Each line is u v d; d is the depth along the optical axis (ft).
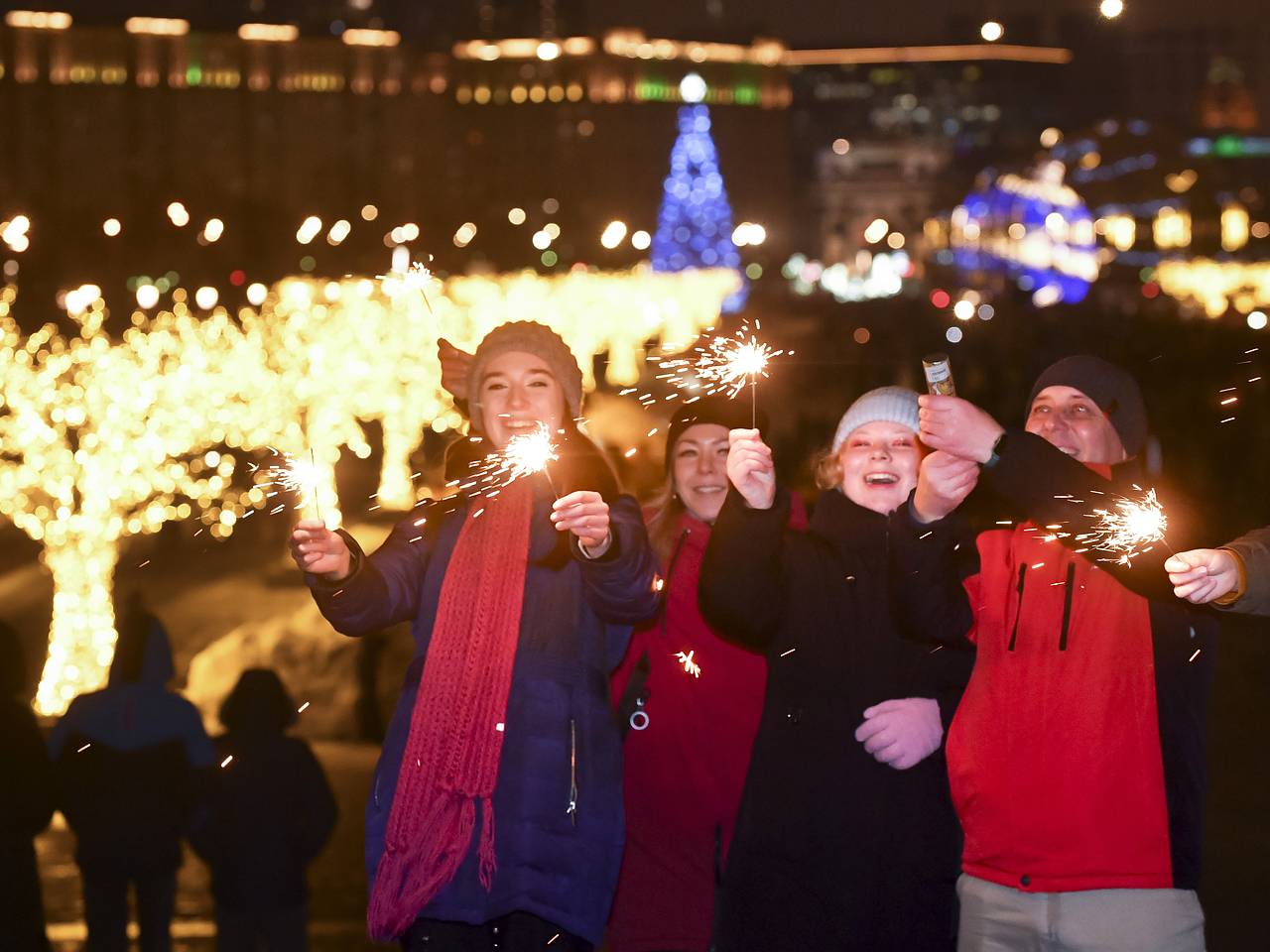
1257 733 31.45
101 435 52.75
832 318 155.33
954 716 13.60
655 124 310.24
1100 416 14.52
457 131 293.02
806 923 13.84
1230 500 60.80
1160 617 13.05
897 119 562.25
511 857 13.23
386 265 197.57
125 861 19.61
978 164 485.97
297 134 276.21
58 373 61.36
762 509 13.75
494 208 260.62
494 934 13.20
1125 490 12.20
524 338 14.56
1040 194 337.11
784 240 331.16
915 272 364.17
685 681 15.58
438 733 13.29
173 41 265.13
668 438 16.55
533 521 14.03
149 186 261.65
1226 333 111.14
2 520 67.82
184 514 60.90
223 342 77.61
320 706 35.22
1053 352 101.55
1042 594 13.35
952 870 13.99
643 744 15.60
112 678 19.85
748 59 322.96
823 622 14.06
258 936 19.27
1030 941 12.98
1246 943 20.72
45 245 174.91
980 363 103.19
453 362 15.07
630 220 305.73
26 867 19.19
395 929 13.19
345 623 13.82
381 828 13.50
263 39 271.08
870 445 14.61
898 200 478.18
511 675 13.50
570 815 13.33
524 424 14.32
